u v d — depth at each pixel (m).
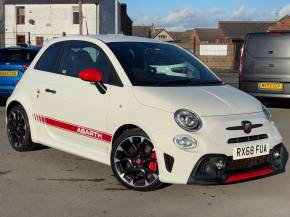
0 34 51.47
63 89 6.14
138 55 5.91
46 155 6.85
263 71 12.05
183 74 5.95
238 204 5.00
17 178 5.75
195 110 4.98
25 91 6.84
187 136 4.83
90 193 5.24
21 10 50.97
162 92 5.28
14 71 11.40
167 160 4.92
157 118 5.01
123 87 5.44
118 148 5.34
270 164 5.30
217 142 4.88
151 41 6.46
